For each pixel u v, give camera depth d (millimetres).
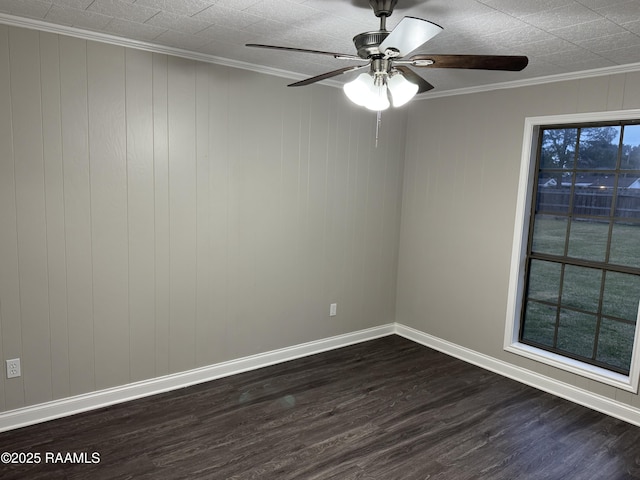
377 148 4492
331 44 2955
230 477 2539
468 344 4262
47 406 3033
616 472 2697
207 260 3582
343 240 4391
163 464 2631
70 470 2553
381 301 4801
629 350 3490
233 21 2572
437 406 3410
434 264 4508
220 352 3758
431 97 4402
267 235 3879
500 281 3977
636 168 3311
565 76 3443
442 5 2191
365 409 3332
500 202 3934
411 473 2627
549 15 2285
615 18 2305
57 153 2869
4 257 2777
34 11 2518
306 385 3686
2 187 2721
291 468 2635
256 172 3738
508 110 3832
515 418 3273
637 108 3141
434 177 4445
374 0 2098
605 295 3555
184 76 3285
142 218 3240
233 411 3244
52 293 2961
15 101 2699
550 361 3672
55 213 2908
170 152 3295
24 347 2906
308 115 3977
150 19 2596
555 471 2689
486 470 2678
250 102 3627
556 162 3727
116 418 3098
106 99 2994
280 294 4039
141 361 3379
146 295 3334
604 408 3391
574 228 3656
